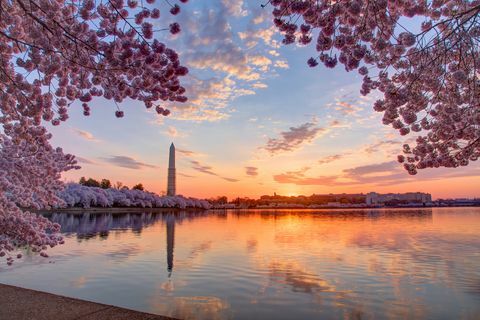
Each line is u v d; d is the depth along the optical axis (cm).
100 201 10006
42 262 2039
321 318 1175
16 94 706
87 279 1658
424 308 1280
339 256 2483
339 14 647
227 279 1709
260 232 4494
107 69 698
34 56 664
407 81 791
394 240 3506
